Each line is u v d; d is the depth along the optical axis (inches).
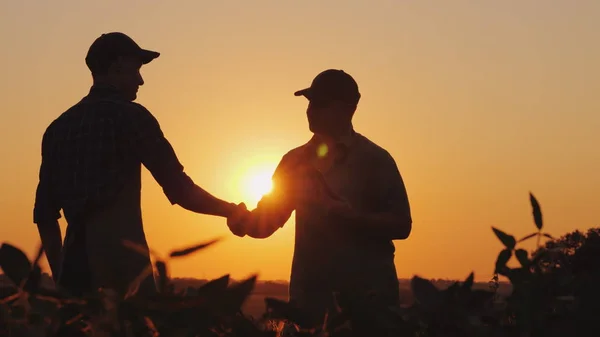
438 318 52.5
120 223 143.8
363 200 172.4
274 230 169.6
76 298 46.2
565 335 50.3
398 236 169.2
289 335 58.7
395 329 53.4
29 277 45.3
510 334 51.7
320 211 168.7
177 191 151.9
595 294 50.0
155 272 46.5
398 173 174.9
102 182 143.6
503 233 53.5
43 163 152.6
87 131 146.9
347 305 54.9
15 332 44.9
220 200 159.2
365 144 175.5
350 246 167.6
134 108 150.3
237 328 49.4
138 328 46.6
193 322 47.4
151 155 149.1
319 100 171.6
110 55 154.0
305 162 173.5
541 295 51.5
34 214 152.0
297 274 171.0
